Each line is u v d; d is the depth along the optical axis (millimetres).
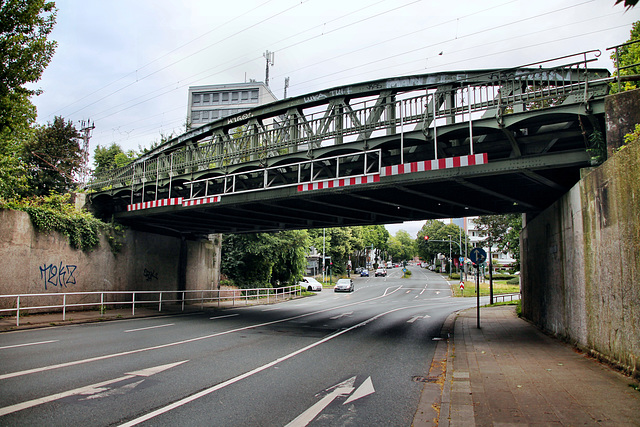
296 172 16844
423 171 12133
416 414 5691
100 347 10227
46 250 18203
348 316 21578
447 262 104625
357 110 14062
